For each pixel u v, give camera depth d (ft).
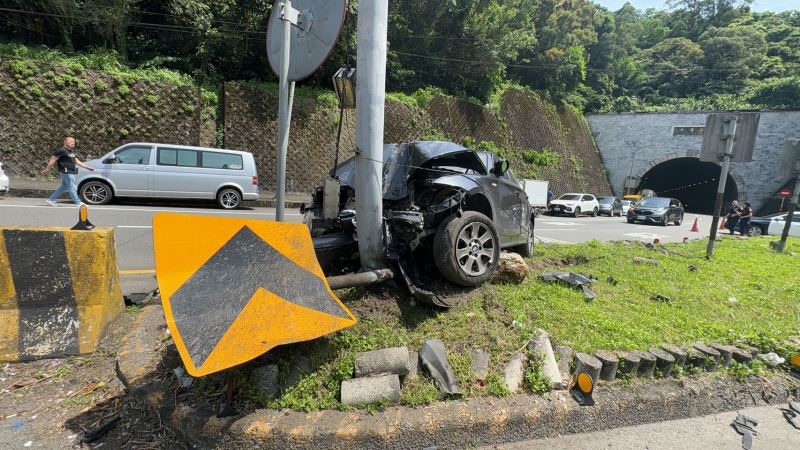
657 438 9.56
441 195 14.52
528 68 117.70
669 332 12.84
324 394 8.52
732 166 126.62
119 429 8.12
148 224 28.71
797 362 12.25
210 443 7.41
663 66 190.90
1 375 9.68
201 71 58.03
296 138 61.72
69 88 47.34
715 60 188.75
